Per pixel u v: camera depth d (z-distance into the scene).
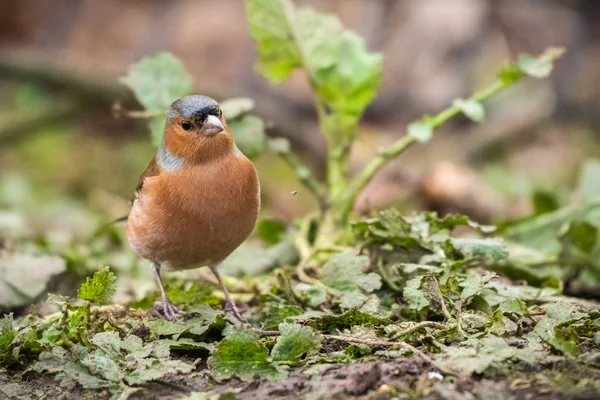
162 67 10.91
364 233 9.21
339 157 11.20
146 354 7.59
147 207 8.52
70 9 23.16
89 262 11.56
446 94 20.78
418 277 8.23
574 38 21.41
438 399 6.42
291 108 21.48
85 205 18.22
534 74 10.34
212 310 8.56
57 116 20.36
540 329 7.54
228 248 8.73
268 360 7.27
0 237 12.45
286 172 19.98
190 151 8.28
